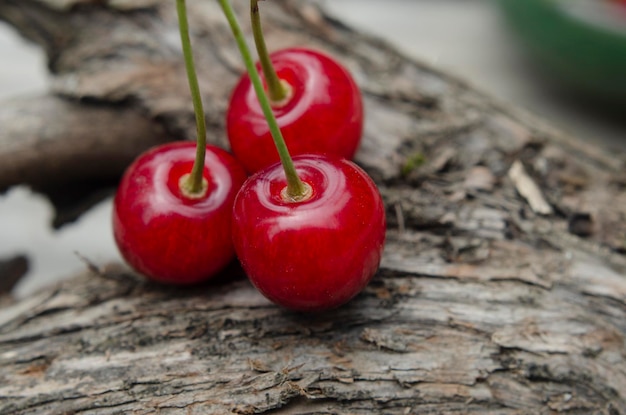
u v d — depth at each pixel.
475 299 0.23
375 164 0.25
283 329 0.23
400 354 0.22
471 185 0.25
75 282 0.24
